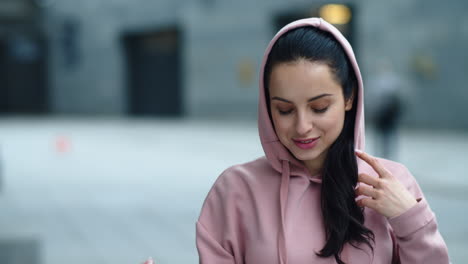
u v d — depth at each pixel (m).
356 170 1.63
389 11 16.91
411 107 16.56
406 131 16.59
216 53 22.31
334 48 1.52
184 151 14.55
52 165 12.31
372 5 17.27
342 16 18.45
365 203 1.58
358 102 1.60
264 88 1.63
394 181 1.59
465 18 15.51
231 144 15.55
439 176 9.78
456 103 15.77
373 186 1.60
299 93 1.50
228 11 21.77
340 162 1.62
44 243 5.86
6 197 8.55
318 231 1.63
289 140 1.58
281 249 1.61
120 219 7.10
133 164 12.38
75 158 13.55
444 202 7.93
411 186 1.71
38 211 7.55
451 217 7.03
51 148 15.75
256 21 21.06
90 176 10.68
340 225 1.58
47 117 29.08
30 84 30.69
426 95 16.30
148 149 15.22
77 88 28.41
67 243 5.91
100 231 6.48
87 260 5.34
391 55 16.92
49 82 30.14
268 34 20.81
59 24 28.84
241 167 1.81
